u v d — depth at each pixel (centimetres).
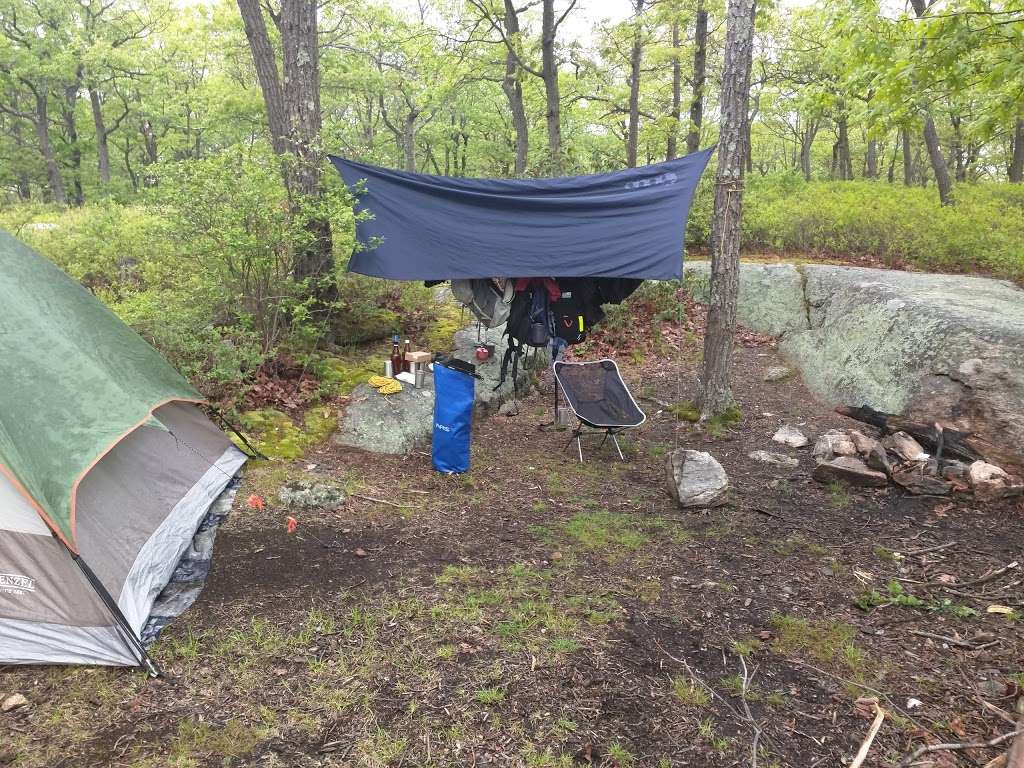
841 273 788
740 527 420
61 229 992
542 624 311
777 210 1068
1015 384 492
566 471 525
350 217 542
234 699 258
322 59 1758
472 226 563
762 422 621
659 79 1727
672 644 297
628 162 1319
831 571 362
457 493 473
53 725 243
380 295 793
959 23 546
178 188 534
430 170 3203
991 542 389
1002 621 309
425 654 287
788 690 267
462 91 2111
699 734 241
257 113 1772
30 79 2392
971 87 648
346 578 349
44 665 277
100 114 2573
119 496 325
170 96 2248
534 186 581
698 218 1057
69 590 274
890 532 408
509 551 386
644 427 630
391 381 604
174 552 353
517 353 657
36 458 274
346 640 296
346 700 257
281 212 542
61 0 2300
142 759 226
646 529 418
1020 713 242
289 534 393
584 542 399
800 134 2448
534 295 598
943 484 452
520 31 1189
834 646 294
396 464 518
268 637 296
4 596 274
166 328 556
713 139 1939
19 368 292
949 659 284
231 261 557
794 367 736
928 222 955
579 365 591
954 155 2219
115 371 343
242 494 437
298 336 630
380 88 1950
